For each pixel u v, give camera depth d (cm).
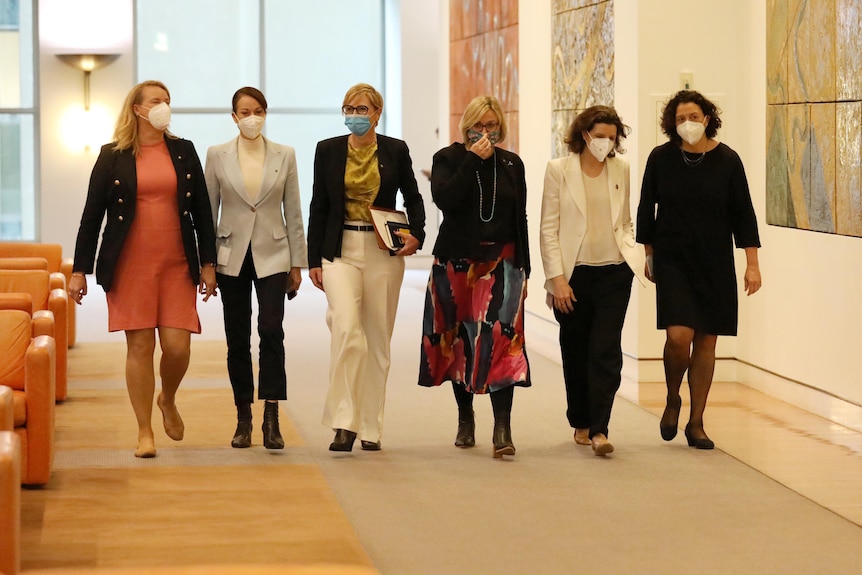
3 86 1880
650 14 896
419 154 1884
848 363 748
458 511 548
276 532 511
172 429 668
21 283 813
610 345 652
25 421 575
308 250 647
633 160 905
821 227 778
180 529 516
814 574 457
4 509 335
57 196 1862
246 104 651
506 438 640
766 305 870
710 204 662
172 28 1922
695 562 472
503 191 635
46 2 1844
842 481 605
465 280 644
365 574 237
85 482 598
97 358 1043
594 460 652
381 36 1973
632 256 655
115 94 1872
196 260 641
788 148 825
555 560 475
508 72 1283
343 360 639
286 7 1950
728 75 909
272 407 665
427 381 659
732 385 911
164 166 634
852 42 727
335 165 637
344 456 661
